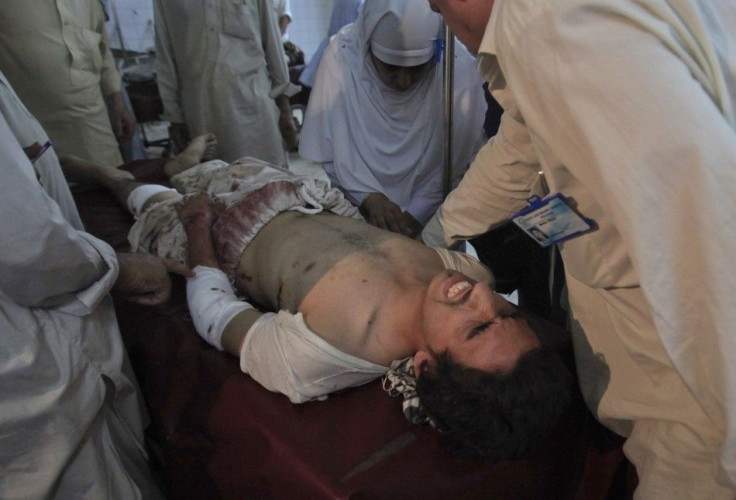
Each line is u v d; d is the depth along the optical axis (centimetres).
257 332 94
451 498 74
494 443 75
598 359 80
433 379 81
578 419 90
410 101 156
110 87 246
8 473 78
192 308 108
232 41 235
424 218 168
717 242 44
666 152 43
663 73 44
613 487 97
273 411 87
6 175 66
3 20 189
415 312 94
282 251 116
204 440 93
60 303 83
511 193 96
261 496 82
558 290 124
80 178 179
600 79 45
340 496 71
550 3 48
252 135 257
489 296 84
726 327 46
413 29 133
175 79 252
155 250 136
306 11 522
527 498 82
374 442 80
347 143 154
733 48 49
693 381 51
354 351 92
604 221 59
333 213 135
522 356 78
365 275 101
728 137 43
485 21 66
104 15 237
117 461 93
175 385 102
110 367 92
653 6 46
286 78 267
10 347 75
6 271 70
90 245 84
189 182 163
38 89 204
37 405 78
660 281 47
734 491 57
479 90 158
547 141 53
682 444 63
